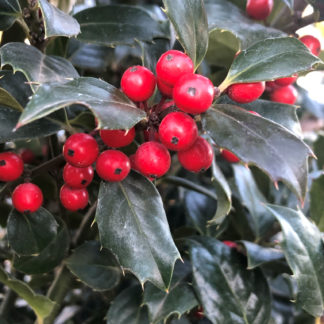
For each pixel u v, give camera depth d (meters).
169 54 0.08
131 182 0.10
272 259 0.12
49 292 0.13
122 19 0.13
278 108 0.11
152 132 0.09
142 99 0.09
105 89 0.08
